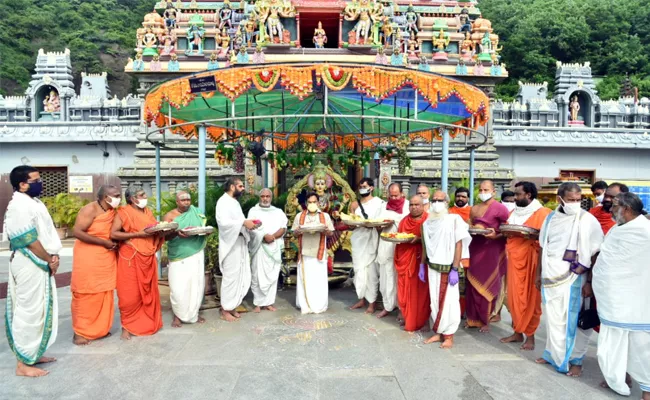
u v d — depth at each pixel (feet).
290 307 20.62
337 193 25.17
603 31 154.81
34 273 13.09
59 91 59.21
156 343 15.72
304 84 18.02
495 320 18.65
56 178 54.80
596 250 12.92
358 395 11.86
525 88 63.05
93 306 15.75
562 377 13.12
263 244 19.60
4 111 60.64
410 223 16.88
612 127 59.93
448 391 12.12
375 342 15.83
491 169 43.27
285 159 26.91
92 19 168.14
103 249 15.81
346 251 28.35
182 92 19.31
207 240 21.76
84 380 12.75
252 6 41.11
